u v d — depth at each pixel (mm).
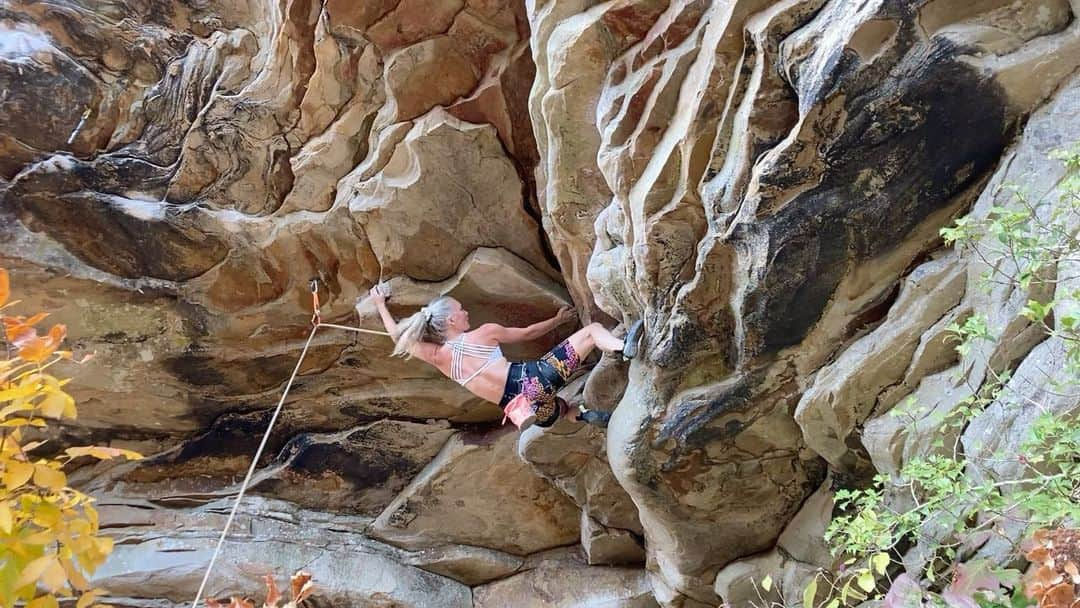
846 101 3188
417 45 4895
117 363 5809
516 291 5461
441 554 6547
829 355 3883
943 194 3422
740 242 3650
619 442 4480
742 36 3484
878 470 3770
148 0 5598
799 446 4301
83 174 5367
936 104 3186
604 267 4430
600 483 5859
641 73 3959
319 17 4961
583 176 4496
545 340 5715
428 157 5031
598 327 4715
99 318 5617
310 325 5906
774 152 3375
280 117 5352
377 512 6699
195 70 5531
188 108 5543
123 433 6320
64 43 5402
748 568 4785
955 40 3084
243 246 5570
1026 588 2236
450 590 6508
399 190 5121
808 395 3869
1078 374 2586
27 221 5277
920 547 3406
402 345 4848
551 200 4613
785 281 3629
